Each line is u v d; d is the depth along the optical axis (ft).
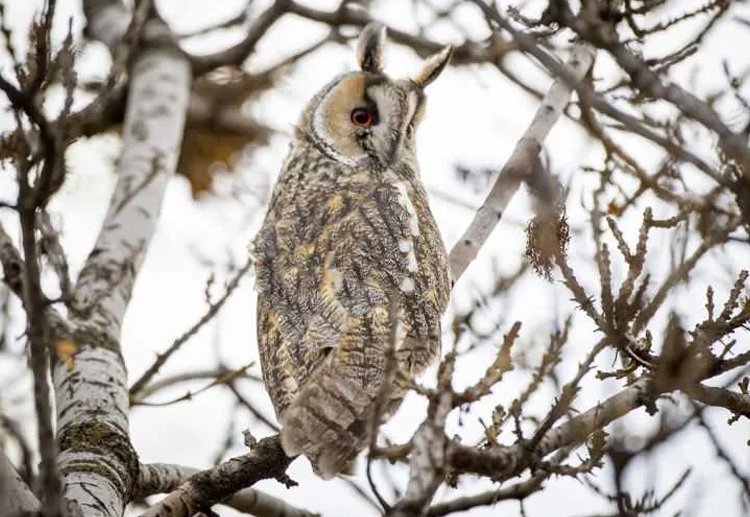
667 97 28.02
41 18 27.63
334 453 32.37
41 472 23.85
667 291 28.66
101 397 34.47
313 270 37.19
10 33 28.58
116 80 31.42
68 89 27.68
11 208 25.20
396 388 33.65
